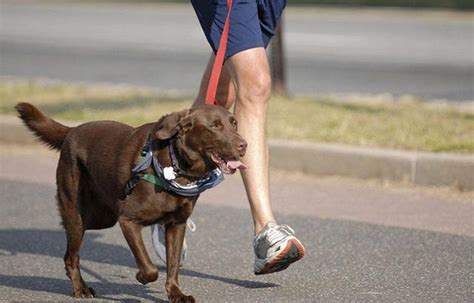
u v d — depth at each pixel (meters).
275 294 8.59
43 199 12.82
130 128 8.22
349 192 12.60
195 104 9.47
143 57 28.53
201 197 12.58
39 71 25.73
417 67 25.70
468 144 13.35
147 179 7.56
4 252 10.40
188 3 44.12
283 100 17.56
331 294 8.55
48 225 11.55
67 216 8.59
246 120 8.64
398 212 11.58
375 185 12.88
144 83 23.50
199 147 7.43
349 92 21.83
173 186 7.48
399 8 38.53
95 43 31.84
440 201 12.01
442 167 12.55
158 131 7.38
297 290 8.72
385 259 9.72
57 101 18.52
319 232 10.80
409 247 10.12
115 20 37.94
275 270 8.46
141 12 40.47
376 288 8.73
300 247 8.26
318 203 12.12
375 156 13.03
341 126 14.97
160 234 9.34
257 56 8.59
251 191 8.57
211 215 11.70
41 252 10.40
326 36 31.66
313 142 13.91
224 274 9.36
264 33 9.11
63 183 8.58
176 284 7.98
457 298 8.39
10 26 36.84
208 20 8.80
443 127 14.81
